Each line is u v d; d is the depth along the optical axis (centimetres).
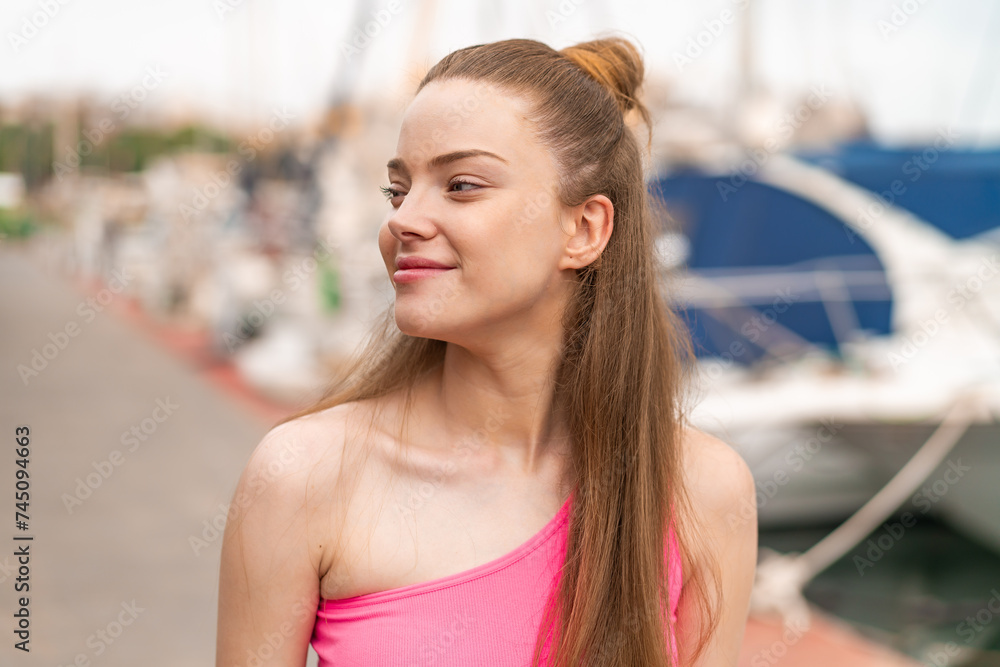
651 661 116
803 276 567
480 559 111
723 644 130
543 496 118
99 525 419
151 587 354
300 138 920
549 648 111
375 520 109
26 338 1030
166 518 433
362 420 115
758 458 474
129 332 1108
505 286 108
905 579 442
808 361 528
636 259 125
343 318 759
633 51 129
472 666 107
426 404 119
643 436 123
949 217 609
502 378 117
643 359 125
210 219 1053
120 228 1454
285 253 898
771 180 588
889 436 490
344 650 106
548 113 111
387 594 107
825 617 398
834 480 486
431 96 109
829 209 588
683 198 583
